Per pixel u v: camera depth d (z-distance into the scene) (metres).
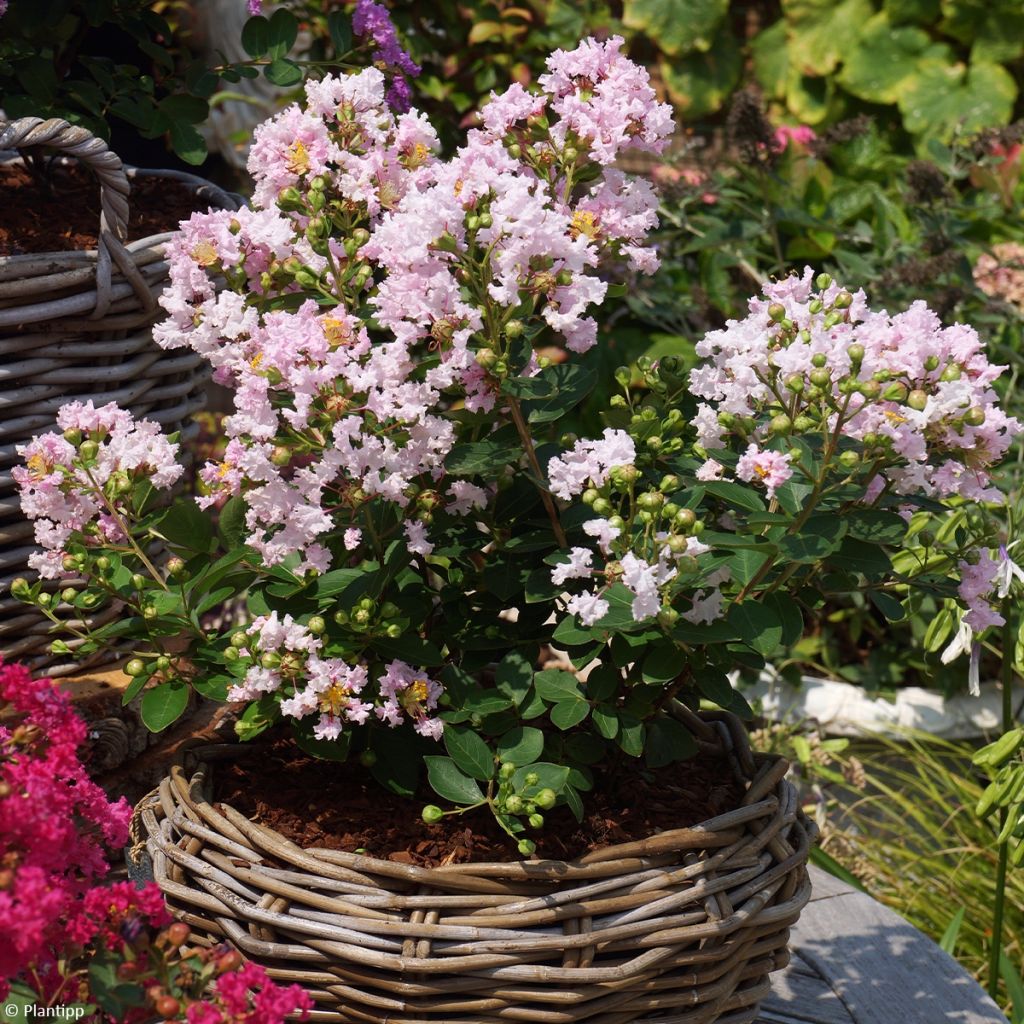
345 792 1.37
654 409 1.41
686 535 1.26
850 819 2.52
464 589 1.41
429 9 3.01
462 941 1.25
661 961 1.28
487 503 1.38
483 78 3.02
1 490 1.46
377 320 1.32
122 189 1.44
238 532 1.32
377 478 1.28
